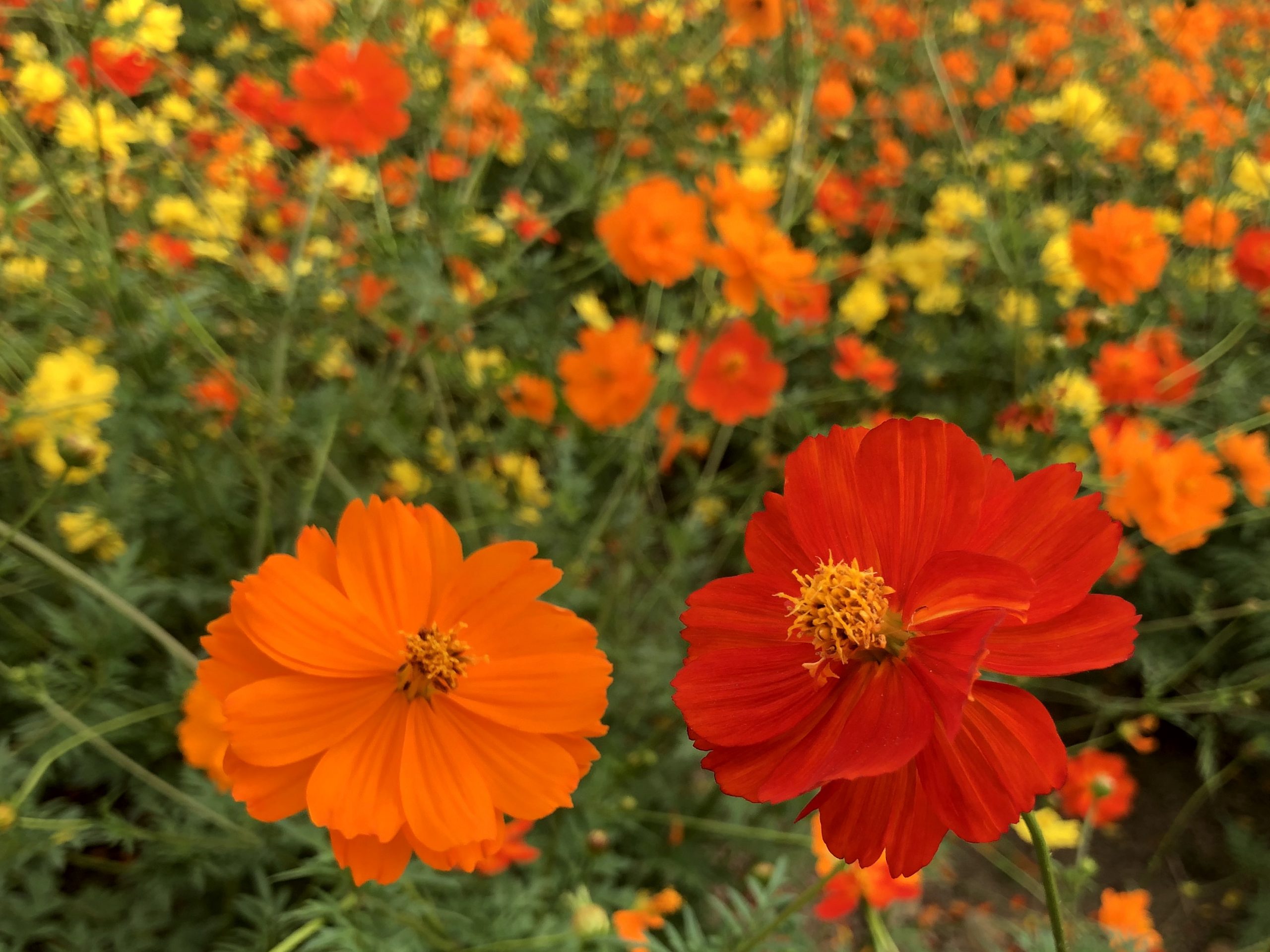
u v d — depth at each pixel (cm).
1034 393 42
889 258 49
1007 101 57
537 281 48
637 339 37
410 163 44
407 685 18
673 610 41
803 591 16
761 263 33
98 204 31
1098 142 58
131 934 31
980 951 42
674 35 56
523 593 19
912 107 61
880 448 16
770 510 17
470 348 42
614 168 47
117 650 31
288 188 42
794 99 52
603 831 32
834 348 52
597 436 43
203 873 30
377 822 17
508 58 46
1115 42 70
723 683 16
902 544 16
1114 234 38
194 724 24
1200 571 48
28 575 33
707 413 48
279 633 17
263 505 36
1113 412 44
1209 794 48
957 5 68
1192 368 44
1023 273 45
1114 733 47
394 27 45
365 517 18
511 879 32
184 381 31
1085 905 44
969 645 14
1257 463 38
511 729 18
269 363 38
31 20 40
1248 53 68
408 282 36
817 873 41
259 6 45
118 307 30
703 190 38
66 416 28
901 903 43
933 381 51
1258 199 52
